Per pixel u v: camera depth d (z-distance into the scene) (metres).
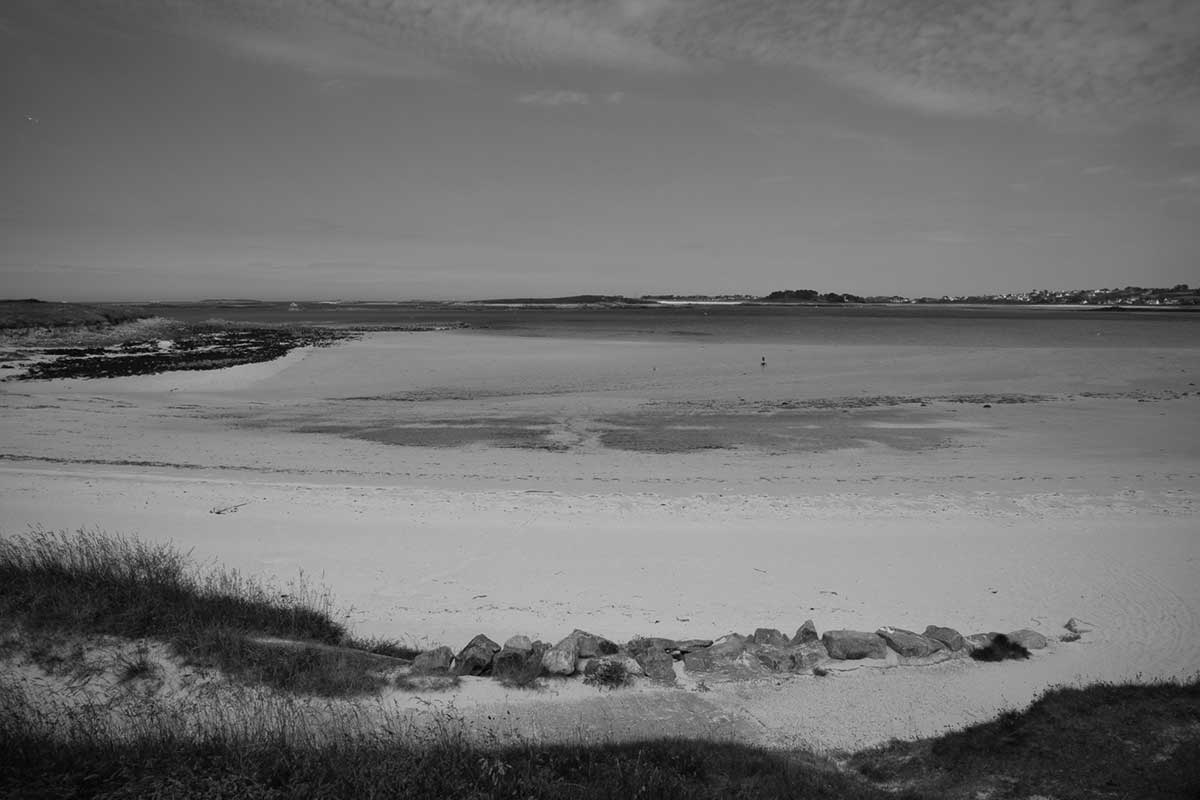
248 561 12.77
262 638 8.82
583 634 9.06
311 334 83.94
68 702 7.07
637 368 47.59
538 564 12.81
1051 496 17.14
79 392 34.72
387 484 18.56
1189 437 24.52
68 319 66.62
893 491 17.86
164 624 8.59
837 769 6.53
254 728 6.67
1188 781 5.76
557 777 5.89
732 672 8.59
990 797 5.87
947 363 49.62
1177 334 84.50
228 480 18.53
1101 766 6.20
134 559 10.90
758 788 5.88
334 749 6.06
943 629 9.60
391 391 37.22
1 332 58.69
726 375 43.66
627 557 13.17
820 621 10.53
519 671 8.42
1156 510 15.93
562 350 61.50
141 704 7.11
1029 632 9.66
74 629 8.23
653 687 8.26
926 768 6.45
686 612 10.83
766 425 27.30
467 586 11.80
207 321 115.56
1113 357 53.06
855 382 40.06
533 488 18.23
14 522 14.57
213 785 5.38
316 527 14.70
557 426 27.25
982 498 17.05
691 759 6.30
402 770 5.70
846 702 8.02
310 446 23.55
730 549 13.59
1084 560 12.89
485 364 50.12
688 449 23.23
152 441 23.98
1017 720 7.26
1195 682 8.01
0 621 8.27
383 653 9.16
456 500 16.69
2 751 5.69
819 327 104.31
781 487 18.34
